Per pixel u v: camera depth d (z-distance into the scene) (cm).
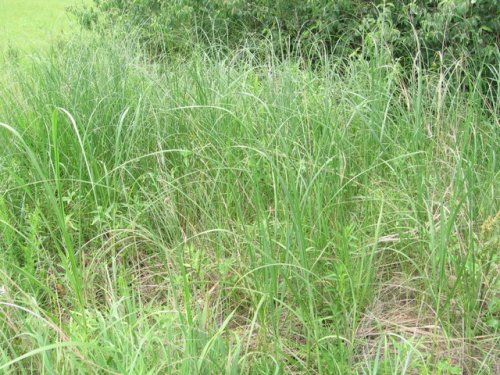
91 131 356
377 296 283
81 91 394
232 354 236
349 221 309
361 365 237
